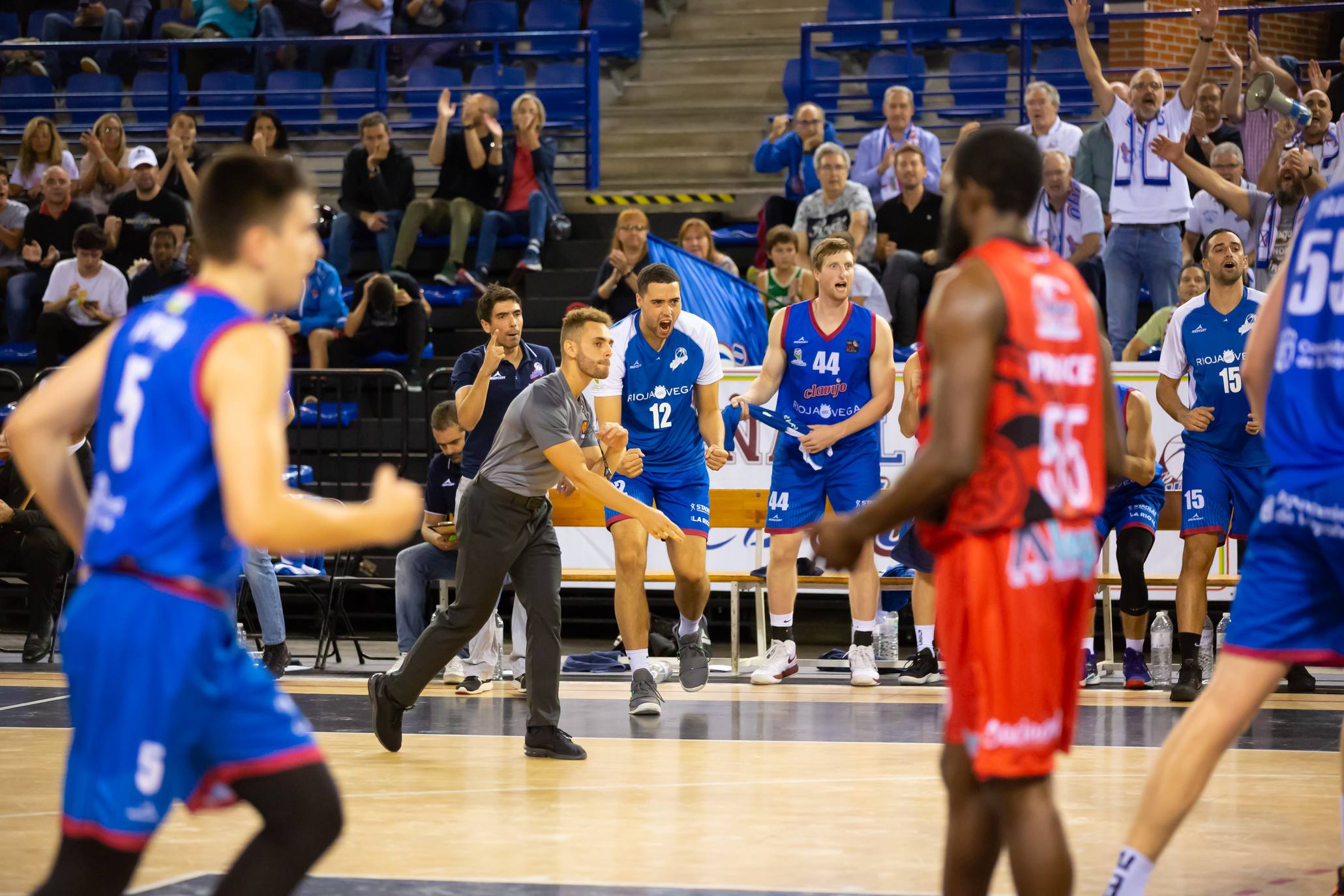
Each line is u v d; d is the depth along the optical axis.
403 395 23.02
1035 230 24.30
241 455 5.46
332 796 6.03
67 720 15.84
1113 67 33.06
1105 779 12.46
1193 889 8.87
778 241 24.30
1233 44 34.34
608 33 36.25
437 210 29.25
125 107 36.19
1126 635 18.56
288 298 6.15
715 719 15.98
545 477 13.52
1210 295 17.36
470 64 35.94
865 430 18.34
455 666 19.02
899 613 24.52
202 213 5.99
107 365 5.89
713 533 20.97
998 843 6.97
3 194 30.27
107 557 5.64
